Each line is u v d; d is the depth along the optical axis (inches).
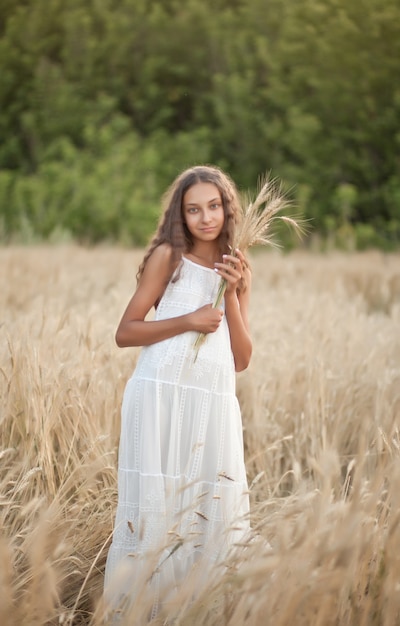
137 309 121.5
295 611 93.4
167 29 953.5
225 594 101.0
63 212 705.6
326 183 786.8
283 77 842.8
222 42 928.9
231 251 123.0
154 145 839.7
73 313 227.0
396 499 107.3
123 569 102.1
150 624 101.2
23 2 1042.7
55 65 975.6
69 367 161.3
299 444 175.0
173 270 121.0
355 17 789.2
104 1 973.8
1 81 955.3
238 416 124.6
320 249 692.7
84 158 786.8
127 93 949.8
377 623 102.7
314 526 97.7
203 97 915.4
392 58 770.8
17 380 152.3
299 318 273.7
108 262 457.1
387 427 167.8
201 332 118.5
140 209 695.7
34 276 374.3
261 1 892.6
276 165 831.1
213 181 121.0
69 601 122.8
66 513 129.9
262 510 146.3
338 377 191.5
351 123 795.4
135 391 119.4
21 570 119.1
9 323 209.0
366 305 349.4
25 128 938.7
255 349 204.5
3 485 128.7
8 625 95.9
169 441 117.9
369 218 781.9
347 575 99.4
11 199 740.0
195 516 118.0
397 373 194.4
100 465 136.2
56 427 149.1
